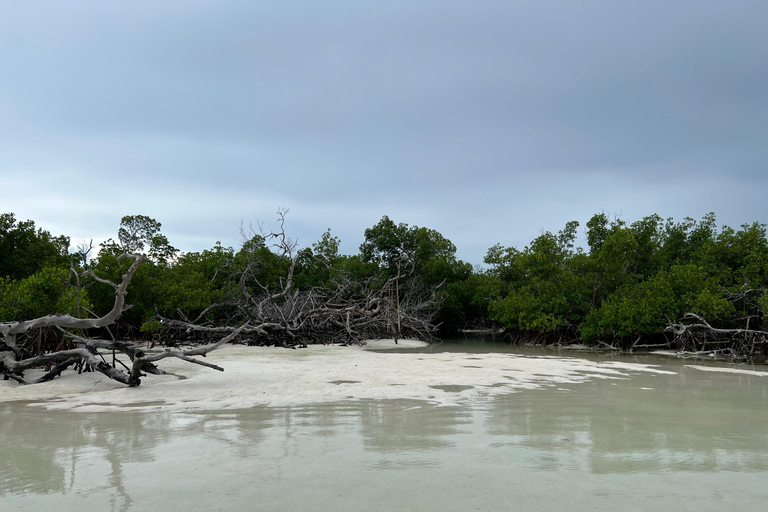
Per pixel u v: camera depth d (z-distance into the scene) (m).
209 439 7.39
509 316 30.89
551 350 26.67
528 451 6.84
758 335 22.97
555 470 6.04
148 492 5.27
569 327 29.59
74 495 5.19
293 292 33.25
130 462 6.29
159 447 6.96
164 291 26.73
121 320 27.56
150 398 10.83
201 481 5.61
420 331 33.50
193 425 8.31
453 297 38.88
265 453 6.67
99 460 6.37
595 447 7.07
